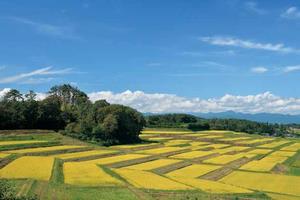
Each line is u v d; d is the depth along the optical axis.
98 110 164.38
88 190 65.25
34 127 168.62
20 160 95.12
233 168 108.12
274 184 85.44
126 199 59.84
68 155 112.06
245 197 69.00
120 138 165.25
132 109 175.00
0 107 160.00
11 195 35.09
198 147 162.75
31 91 179.62
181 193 67.81
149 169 95.88
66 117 177.00
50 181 70.69
